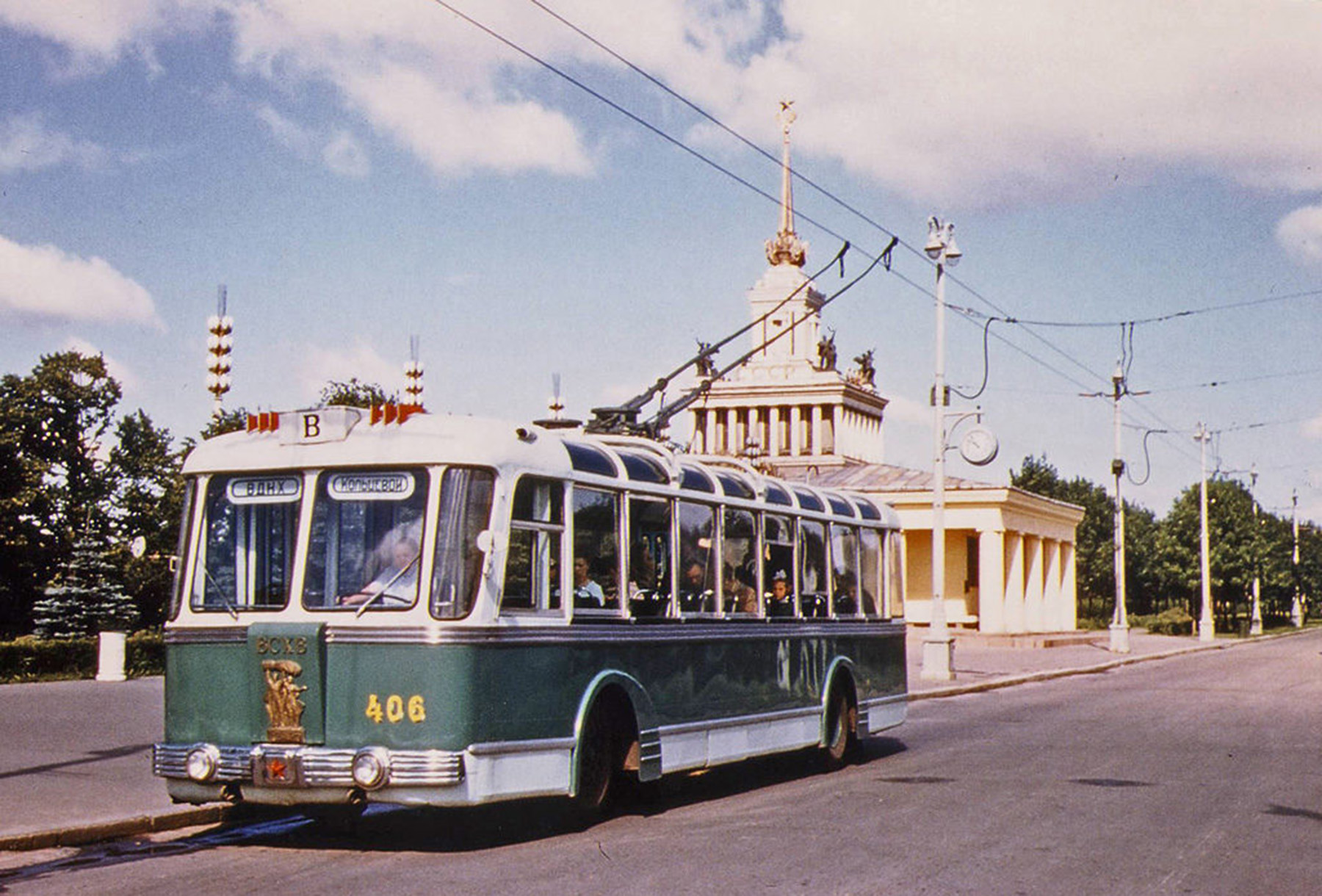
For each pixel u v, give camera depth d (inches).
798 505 669.3
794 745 647.8
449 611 440.8
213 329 1157.1
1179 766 700.7
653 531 545.3
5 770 621.3
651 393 720.3
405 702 437.7
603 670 504.7
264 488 466.9
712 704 578.6
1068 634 2923.2
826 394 3735.2
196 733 461.1
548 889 378.9
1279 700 1231.5
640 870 410.3
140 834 486.6
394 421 458.6
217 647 460.4
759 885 386.3
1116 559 2346.2
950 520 2714.1
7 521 2295.8
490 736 446.0
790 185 3939.5
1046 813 531.2
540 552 476.4
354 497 455.8
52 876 406.9
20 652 1312.7
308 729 444.1
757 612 623.2
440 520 446.0
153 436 2901.1
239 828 502.6
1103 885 390.3
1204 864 426.3
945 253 1418.6
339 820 517.0
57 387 2763.3
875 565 760.3
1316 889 389.7
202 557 470.6
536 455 476.4
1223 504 3914.9
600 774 507.5
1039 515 2987.2
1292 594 5187.0
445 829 498.3
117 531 2778.1
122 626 1792.6
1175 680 1585.9
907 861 424.8
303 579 454.9
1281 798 577.3
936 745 826.2
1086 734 896.3
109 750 701.3
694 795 598.5
